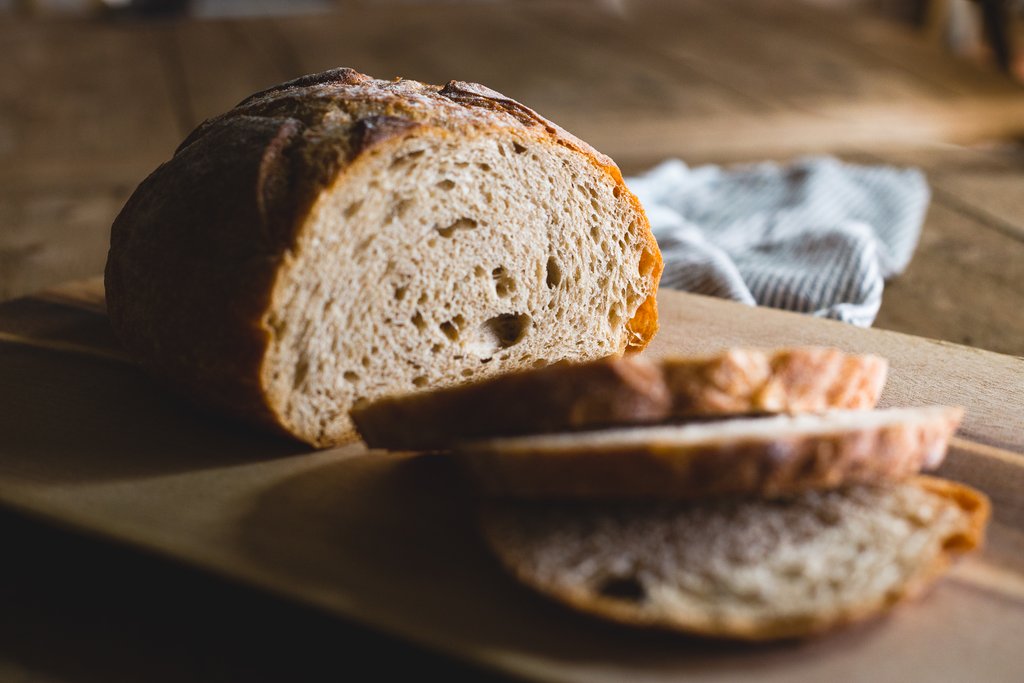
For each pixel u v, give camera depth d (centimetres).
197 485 42
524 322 50
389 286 45
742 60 122
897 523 38
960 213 79
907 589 35
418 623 36
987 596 37
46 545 41
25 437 45
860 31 138
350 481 42
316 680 36
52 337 54
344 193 43
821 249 64
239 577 37
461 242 47
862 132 100
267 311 42
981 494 40
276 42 121
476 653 35
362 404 45
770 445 37
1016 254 70
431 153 45
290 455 44
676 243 64
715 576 36
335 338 44
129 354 49
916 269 68
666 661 34
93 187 83
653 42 128
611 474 38
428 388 48
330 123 45
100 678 36
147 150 88
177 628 38
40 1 149
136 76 108
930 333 60
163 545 39
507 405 40
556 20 136
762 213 76
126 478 42
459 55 118
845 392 42
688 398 40
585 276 50
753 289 61
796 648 35
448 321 48
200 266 43
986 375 50
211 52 117
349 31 127
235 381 43
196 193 45
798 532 38
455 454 41
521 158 47
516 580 36
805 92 111
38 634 37
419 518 40
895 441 39
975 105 108
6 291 64
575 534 38
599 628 35
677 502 39
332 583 37
